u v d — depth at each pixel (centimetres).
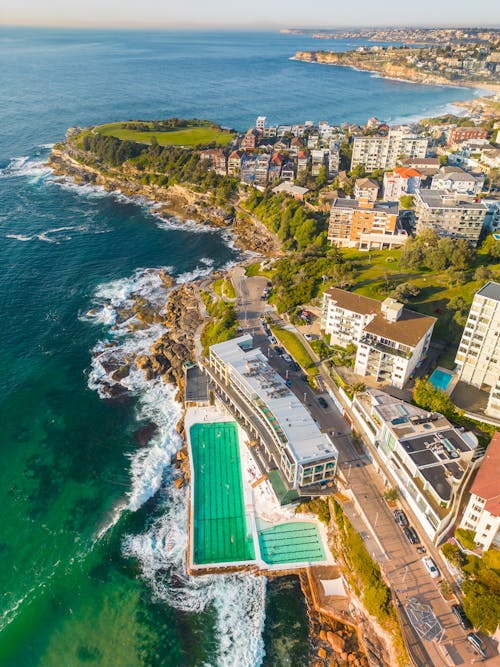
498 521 8250
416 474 9631
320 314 15738
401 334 12388
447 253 16288
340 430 11681
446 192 19500
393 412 10881
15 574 9631
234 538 10100
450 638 7762
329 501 10388
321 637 8662
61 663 8406
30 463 11812
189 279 19588
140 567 9800
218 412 12938
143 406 13500
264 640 8681
